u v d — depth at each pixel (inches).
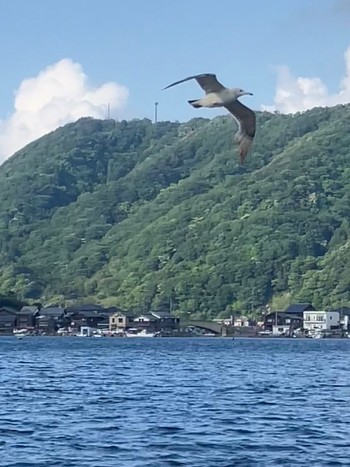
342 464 1403.8
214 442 1579.7
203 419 1873.8
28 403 2185.0
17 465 1378.0
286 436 1653.5
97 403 2182.6
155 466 1371.8
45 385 2731.3
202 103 768.3
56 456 1448.1
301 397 2364.7
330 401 2263.8
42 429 1723.7
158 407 2091.5
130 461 1408.7
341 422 1845.5
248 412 2003.0
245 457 1446.9
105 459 1424.7
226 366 3860.7
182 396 2367.1
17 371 3459.6
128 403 2181.3
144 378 3048.7
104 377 3097.9
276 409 2069.4
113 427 1750.7
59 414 1957.4
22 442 1574.8
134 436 1638.8
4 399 2284.7
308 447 1539.1
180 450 1499.8
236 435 1658.5
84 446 1534.2
